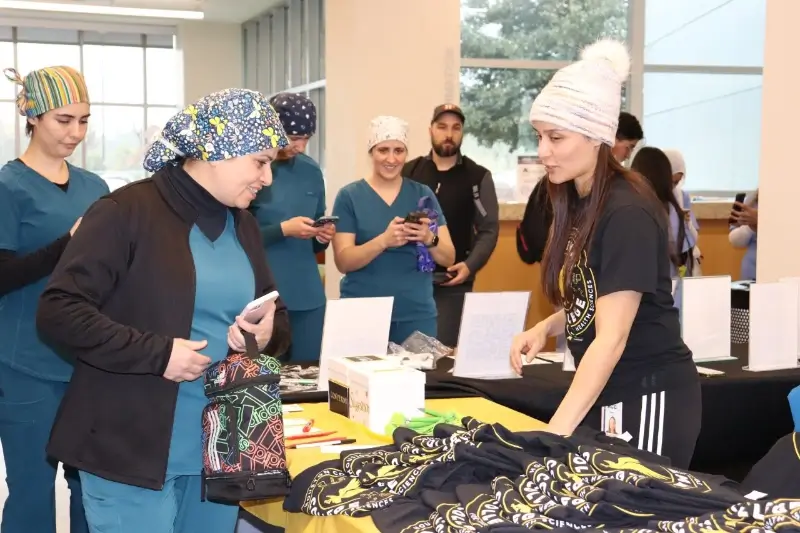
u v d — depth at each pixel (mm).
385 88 6941
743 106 9633
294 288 3859
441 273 4301
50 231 2961
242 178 1949
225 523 2072
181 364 1836
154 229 1919
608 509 1616
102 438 1871
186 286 1925
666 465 1914
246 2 10961
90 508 1927
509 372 3240
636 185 2057
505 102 8875
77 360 1934
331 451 2312
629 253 1990
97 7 11141
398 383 2549
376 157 3805
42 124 2947
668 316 2133
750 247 5441
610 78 2045
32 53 12281
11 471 2961
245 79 12734
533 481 1756
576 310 2156
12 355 2889
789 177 4180
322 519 1946
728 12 9469
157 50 12867
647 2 9258
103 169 12750
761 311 3459
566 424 2008
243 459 1917
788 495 1903
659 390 2127
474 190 4527
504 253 5520
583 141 2037
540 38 8953
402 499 1876
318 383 3006
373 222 3818
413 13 6949
